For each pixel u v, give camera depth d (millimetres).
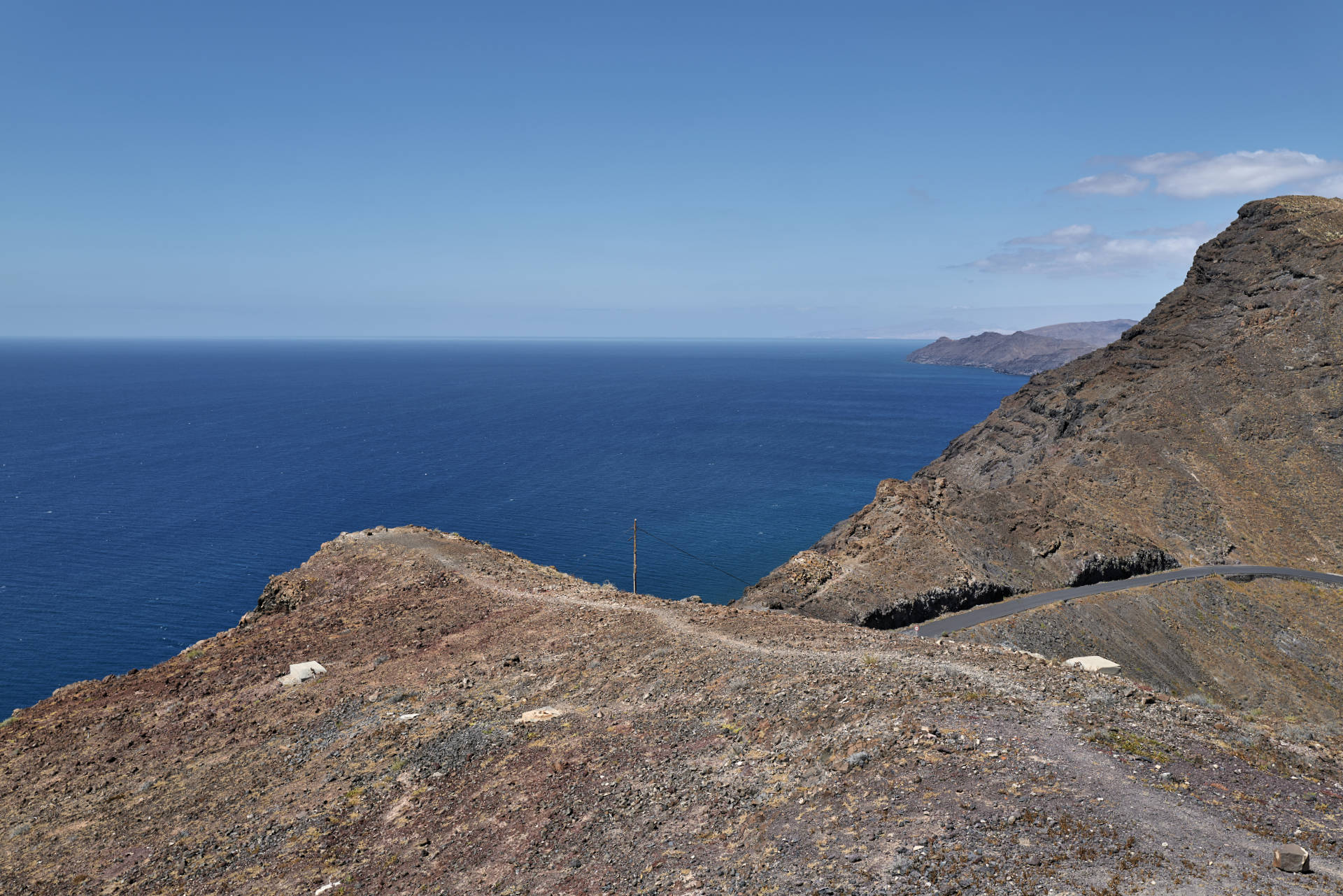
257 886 20297
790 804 17516
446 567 56938
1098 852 13305
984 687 23125
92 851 24641
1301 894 11695
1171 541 98062
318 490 156500
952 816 15141
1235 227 158750
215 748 32031
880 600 71375
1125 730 19188
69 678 74625
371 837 21922
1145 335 155125
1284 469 108312
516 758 24984
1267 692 70688
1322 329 124500
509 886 17469
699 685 29047
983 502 94000
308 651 43594
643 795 20344
